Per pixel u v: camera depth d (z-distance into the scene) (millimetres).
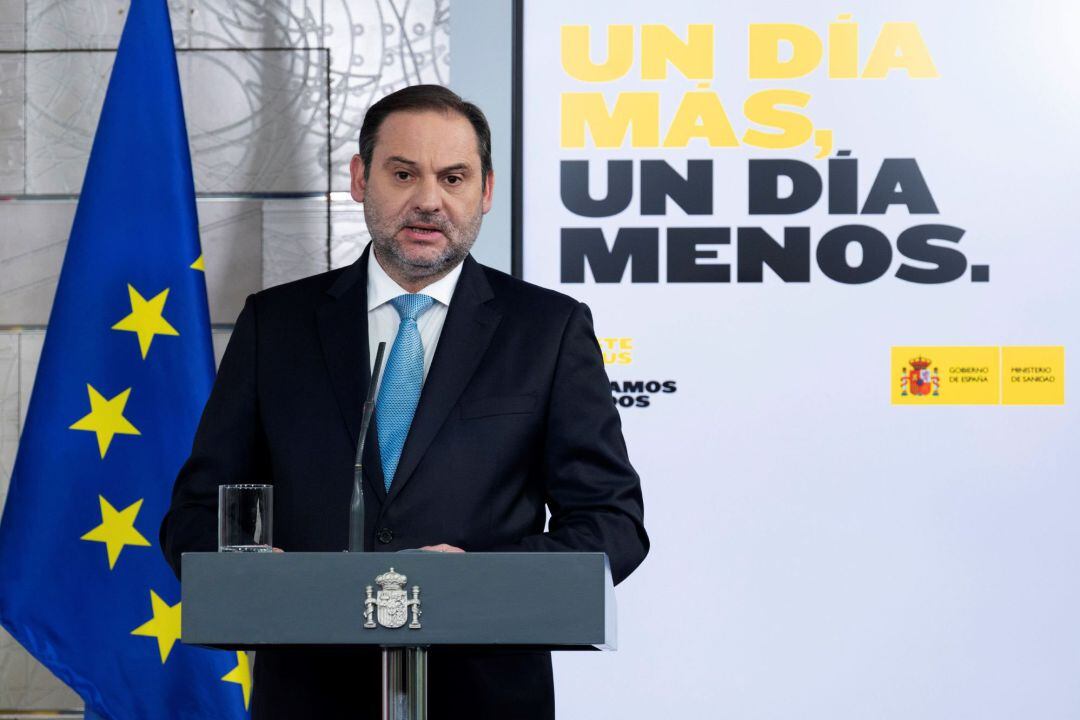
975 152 6938
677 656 6801
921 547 6820
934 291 6902
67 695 7199
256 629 3010
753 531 6848
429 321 4438
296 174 7230
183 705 6516
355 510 3730
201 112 7258
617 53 7004
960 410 6863
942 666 6773
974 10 6965
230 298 7219
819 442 6875
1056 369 6863
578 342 4406
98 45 7309
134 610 6547
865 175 6941
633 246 6957
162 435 6613
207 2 7270
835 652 6793
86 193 6746
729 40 6992
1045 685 6754
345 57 7250
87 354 6652
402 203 4223
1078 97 6930
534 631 2969
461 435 4152
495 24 7016
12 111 7285
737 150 6969
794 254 6926
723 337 6926
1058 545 6805
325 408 4250
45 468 6613
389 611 2990
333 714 3961
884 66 6965
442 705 3984
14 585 6547
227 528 3463
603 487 4164
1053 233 6906
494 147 6973
